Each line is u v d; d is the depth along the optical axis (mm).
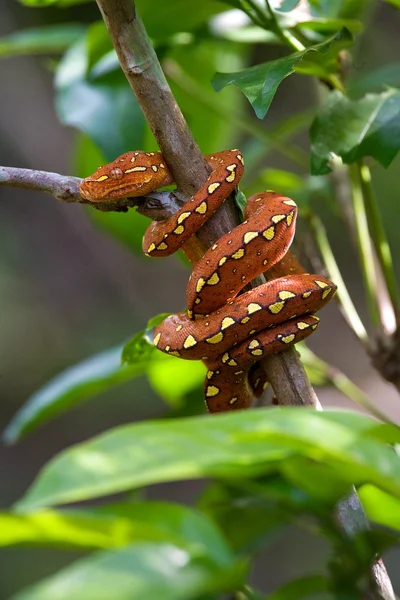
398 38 1927
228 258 837
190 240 872
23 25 2008
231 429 718
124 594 698
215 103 1044
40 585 698
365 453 716
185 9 967
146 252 863
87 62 991
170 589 702
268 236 842
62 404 991
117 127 990
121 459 712
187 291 846
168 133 838
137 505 741
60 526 727
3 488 2006
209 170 848
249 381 880
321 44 856
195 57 1088
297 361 842
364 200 938
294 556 1527
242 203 856
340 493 753
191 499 1894
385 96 889
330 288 840
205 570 713
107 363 975
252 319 833
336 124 884
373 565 801
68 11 1902
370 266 964
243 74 847
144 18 969
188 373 993
